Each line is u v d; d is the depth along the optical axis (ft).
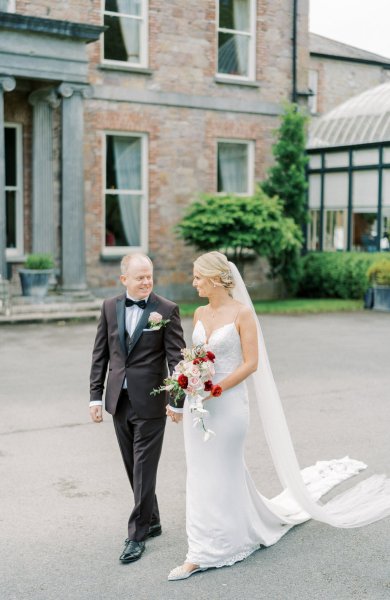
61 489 17.80
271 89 59.72
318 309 52.90
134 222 55.01
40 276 46.65
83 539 15.05
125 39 53.52
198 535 13.75
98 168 52.31
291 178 56.70
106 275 53.21
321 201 63.57
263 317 49.39
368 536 15.34
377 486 17.84
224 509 13.84
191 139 56.18
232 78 57.57
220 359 14.08
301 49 60.85
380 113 65.77
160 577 13.44
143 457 14.33
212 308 14.49
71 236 48.16
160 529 15.37
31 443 21.40
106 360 14.99
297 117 56.49
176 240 56.29
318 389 28.68
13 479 18.43
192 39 55.42
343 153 61.62
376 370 32.37
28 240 50.55
